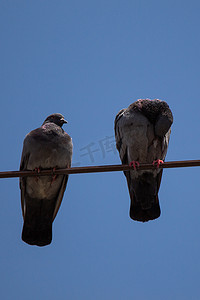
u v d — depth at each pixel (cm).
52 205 1328
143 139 1292
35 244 1304
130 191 1366
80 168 1028
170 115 1293
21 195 1295
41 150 1248
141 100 1335
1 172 1022
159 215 1352
